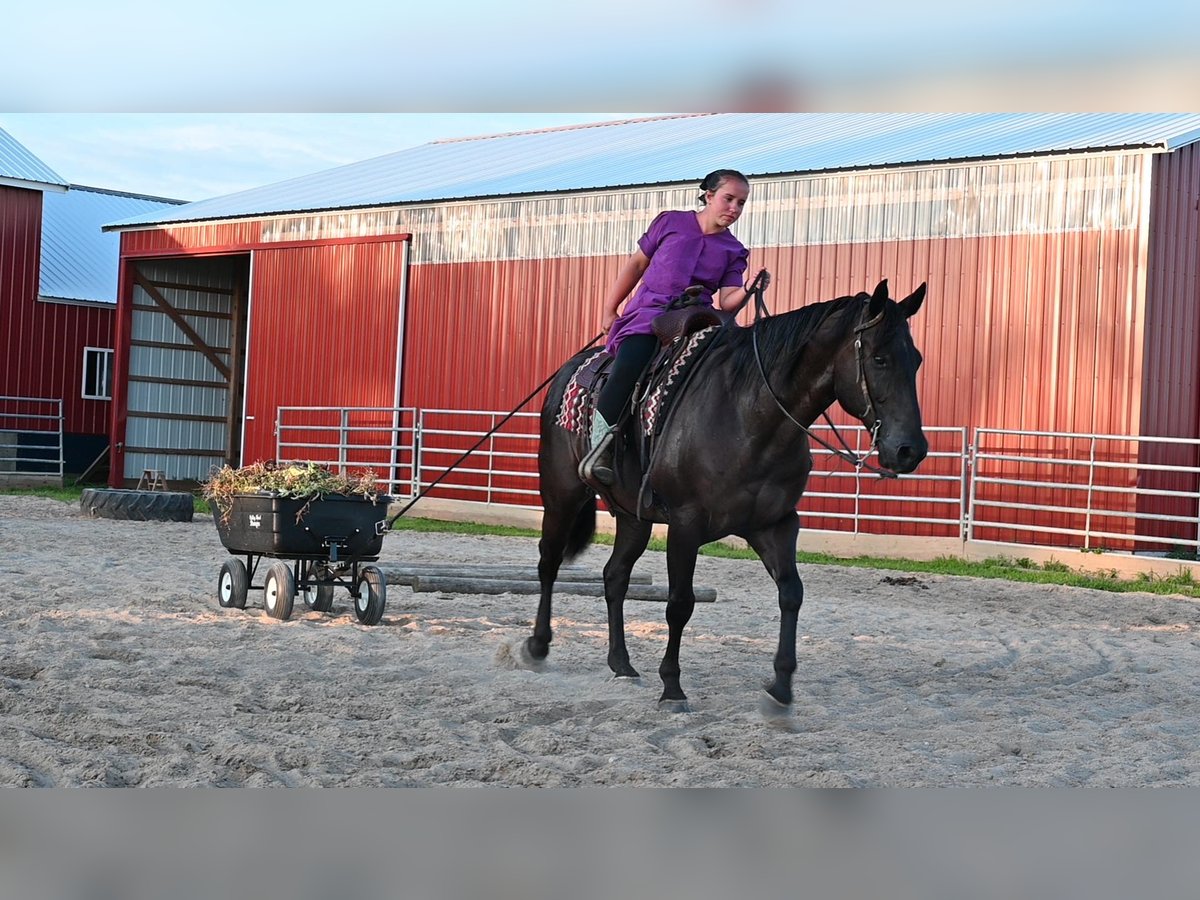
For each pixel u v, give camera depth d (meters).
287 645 9.46
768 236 22.53
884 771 6.28
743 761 6.32
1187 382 20.09
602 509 24.55
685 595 7.38
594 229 24.73
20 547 16.47
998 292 20.02
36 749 6.07
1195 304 20.12
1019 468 19.67
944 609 13.84
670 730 7.04
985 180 20.20
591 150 30.36
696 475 7.21
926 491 20.48
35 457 36.03
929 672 9.44
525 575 13.02
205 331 34.94
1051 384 19.47
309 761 6.11
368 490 10.68
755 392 7.02
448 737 6.67
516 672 8.74
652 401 7.59
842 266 21.64
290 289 29.56
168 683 7.84
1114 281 18.95
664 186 23.58
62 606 10.98
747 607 13.11
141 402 33.66
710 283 8.04
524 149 33.41
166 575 13.80
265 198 32.81
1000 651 10.59
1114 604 14.61
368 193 29.80
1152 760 6.70
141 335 33.53
